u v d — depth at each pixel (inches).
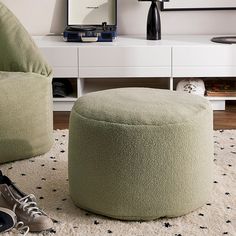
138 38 164.1
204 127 90.0
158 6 168.4
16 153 114.3
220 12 168.7
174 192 87.9
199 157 89.7
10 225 86.1
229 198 98.3
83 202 92.1
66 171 111.5
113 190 87.5
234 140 130.8
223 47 152.4
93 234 86.2
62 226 88.7
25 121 113.3
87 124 87.5
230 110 160.7
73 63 153.3
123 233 86.4
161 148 85.5
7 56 119.4
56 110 159.9
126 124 85.3
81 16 167.6
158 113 87.5
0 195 93.8
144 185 86.7
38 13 169.5
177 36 167.5
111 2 166.7
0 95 108.3
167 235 85.7
